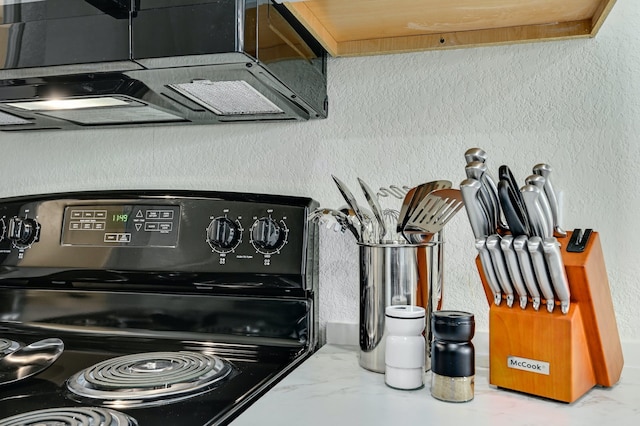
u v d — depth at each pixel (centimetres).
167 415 68
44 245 117
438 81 110
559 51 103
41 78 89
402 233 90
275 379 85
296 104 102
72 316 115
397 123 112
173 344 107
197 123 122
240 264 106
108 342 110
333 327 114
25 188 135
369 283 91
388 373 81
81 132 132
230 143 122
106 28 78
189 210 110
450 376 74
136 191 116
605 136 101
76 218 117
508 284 78
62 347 96
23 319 118
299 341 104
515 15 97
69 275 115
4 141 137
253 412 70
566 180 103
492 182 77
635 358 97
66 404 72
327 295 115
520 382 78
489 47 107
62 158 133
